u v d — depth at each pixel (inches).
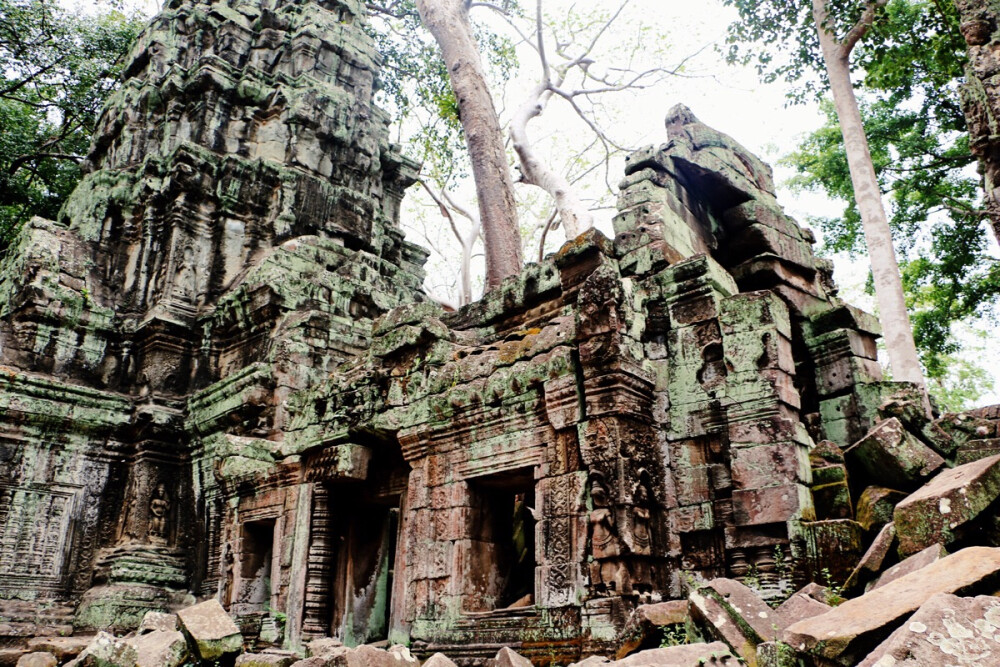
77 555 589.9
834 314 432.1
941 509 227.5
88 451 618.8
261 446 526.0
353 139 842.2
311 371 592.4
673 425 332.8
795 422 301.3
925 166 870.4
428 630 354.6
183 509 622.5
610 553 290.5
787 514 283.3
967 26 375.9
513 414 355.6
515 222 784.9
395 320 436.1
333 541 435.2
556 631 303.3
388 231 895.7
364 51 917.2
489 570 366.3
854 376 408.8
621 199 436.1
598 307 326.3
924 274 924.0
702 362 335.6
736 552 293.4
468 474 368.2
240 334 667.4
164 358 665.0
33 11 940.0
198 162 736.3
